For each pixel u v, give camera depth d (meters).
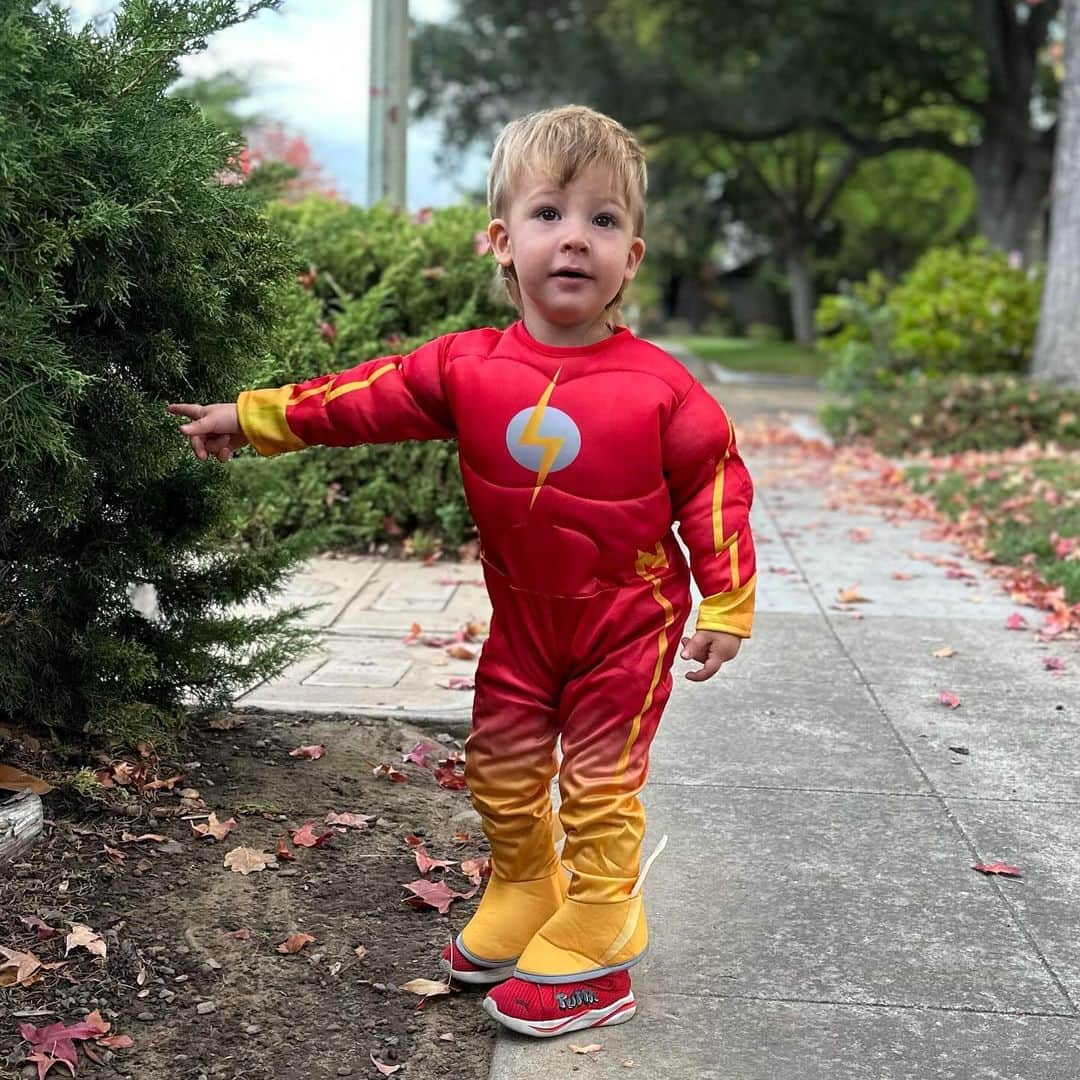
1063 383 5.68
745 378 10.59
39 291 1.18
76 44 1.26
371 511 3.14
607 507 1.07
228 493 1.64
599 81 12.57
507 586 1.13
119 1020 1.14
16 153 1.09
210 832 1.47
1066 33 5.73
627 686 1.11
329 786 1.66
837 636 2.50
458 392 1.10
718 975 1.25
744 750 1.87
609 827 1.13
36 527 1.47
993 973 1.27
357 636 2.41
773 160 19.84
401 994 1.22
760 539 3.51
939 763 1.84
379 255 3.25
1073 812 1.67
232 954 1.26
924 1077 1.09
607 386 1.08
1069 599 2.74
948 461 4.65
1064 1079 1.09
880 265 22.22
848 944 1.32
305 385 1.16
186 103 1.43
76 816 1.47
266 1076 1.09
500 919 1.22
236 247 1.42
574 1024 1.14
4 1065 1.07
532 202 1.07
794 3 11.21
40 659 1.51
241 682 1.73
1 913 1.26
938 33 11.29
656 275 26.33
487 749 1.18
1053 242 5.81
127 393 1.36
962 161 12.91
